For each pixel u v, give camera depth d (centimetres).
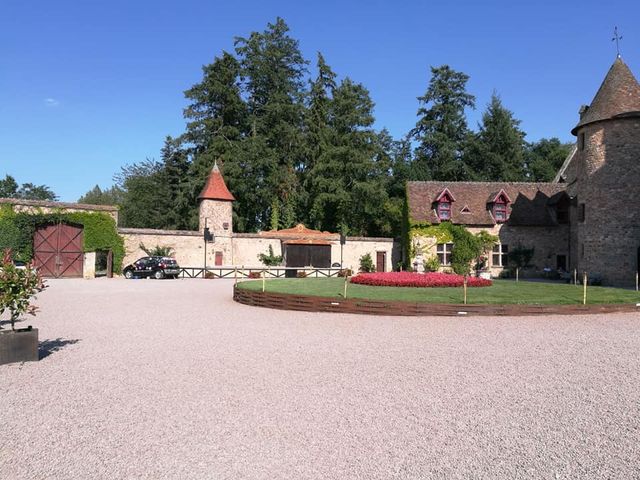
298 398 669
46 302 1820
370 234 5334
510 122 5684
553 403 650
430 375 788
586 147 2769
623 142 2614
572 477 448
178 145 5156
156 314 1523
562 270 3394
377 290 1930
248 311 1620
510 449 506
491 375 789
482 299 1641
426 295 1753
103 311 1584
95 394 690
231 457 487
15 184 8500
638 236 2570
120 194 8144
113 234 3459
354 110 5069
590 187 2734
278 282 2420
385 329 1253
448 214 3569
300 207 5269
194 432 550
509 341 1079
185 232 3775
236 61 5150
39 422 582
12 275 889
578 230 2848
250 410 621
